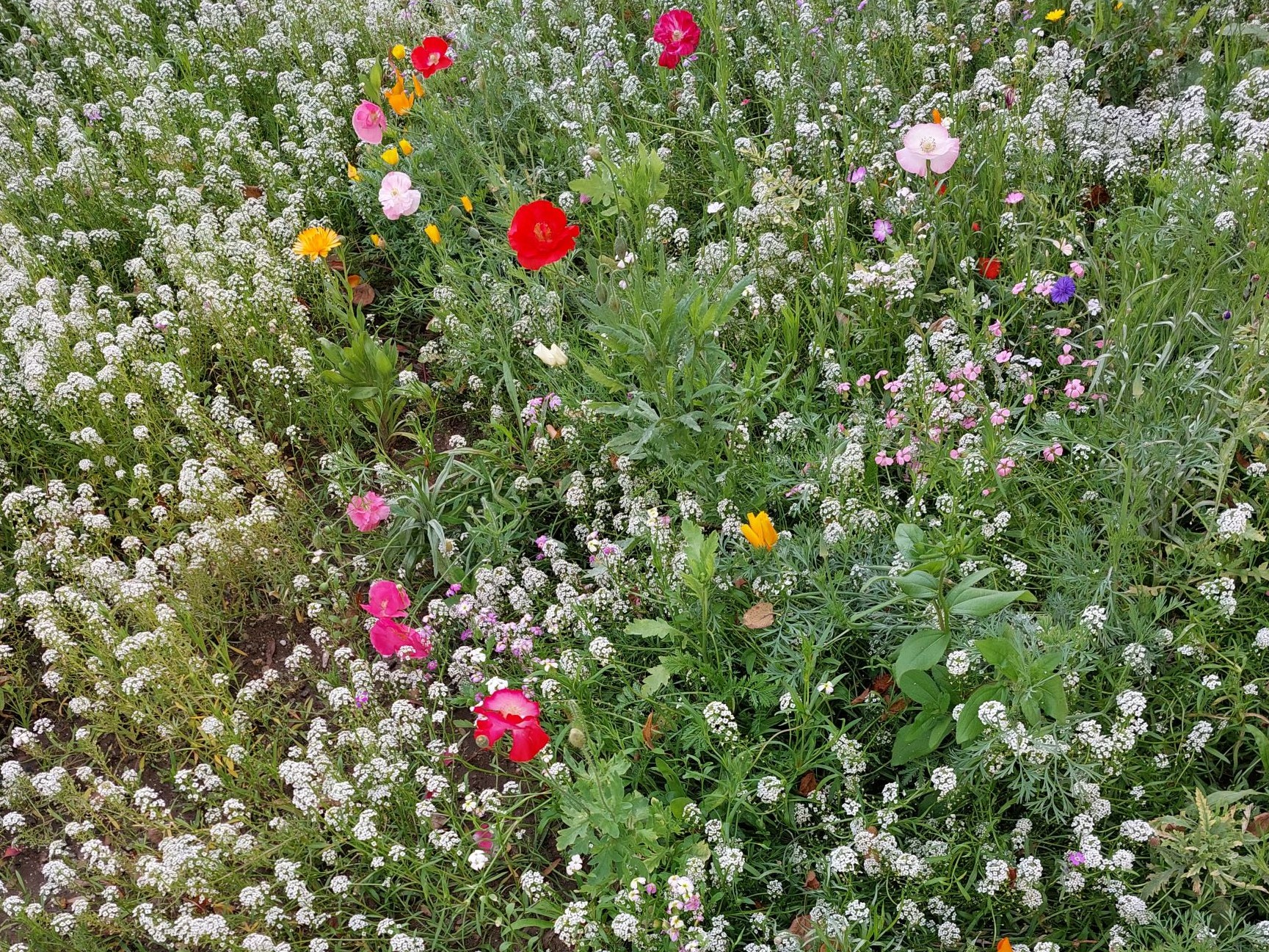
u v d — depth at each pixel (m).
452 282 1.31
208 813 0.96
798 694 0.91
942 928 0.79
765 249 1.19
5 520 1.21
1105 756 0.80
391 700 1.05
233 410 1.27
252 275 1.39
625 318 1.08
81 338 1.34
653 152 1.22
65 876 0.91
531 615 1.02
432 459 1.18
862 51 1.46
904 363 1.16
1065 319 1.12
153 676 1.01
